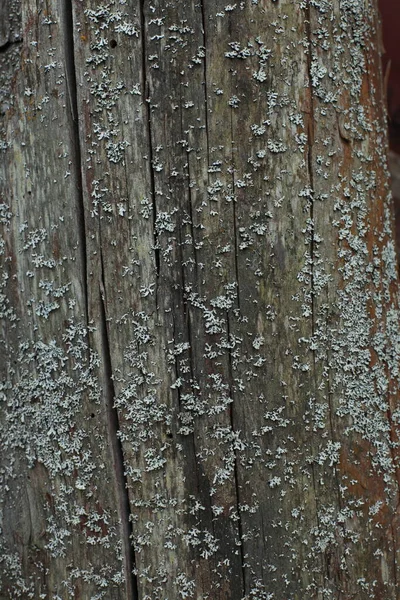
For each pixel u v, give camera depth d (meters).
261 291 0.79
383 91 0.87
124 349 0.80
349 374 0.81
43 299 0.81
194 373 0.79
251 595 0.79
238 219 0.79
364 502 0.80
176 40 0.79
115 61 0.80
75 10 0.80
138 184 0.80
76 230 0.80
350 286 0.81
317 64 0.81
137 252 0.80
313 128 0.81
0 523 0.82
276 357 0.79
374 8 0.86
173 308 0.79
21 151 0.82
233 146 0.79
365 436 0.81
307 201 0.80
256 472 0.79
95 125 0.80
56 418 0.81
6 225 0.82
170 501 0.79
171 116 0.79
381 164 0.84
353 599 0.80
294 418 0.79
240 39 0.80
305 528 0.79
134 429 0.79
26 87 0.82
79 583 0.80
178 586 0.79
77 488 0.80
